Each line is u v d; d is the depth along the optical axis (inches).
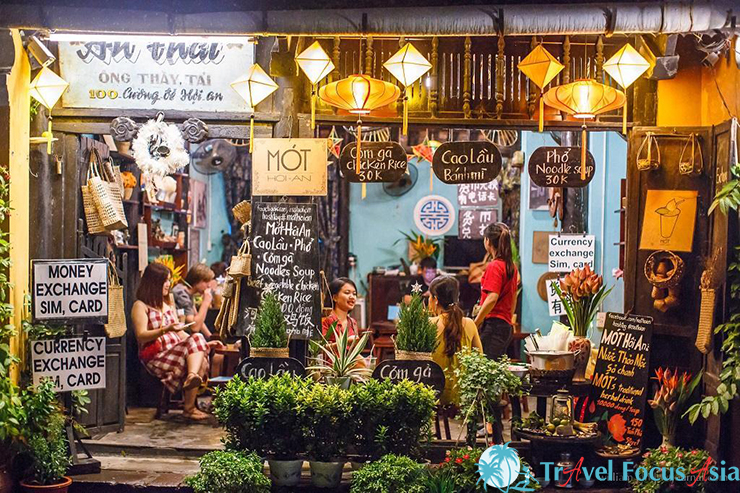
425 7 198.5
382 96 229.3
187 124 248.1
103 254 274.8
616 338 241.3
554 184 249.4
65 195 255.0
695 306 240.1
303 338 246.1
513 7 197.3
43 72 233.6
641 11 196.4
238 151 502.6
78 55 249.8
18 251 237.0
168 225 419.8
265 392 221.3
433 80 250.8
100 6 203.8
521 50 251.4
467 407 225.3
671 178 244.4
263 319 236.7
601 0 195.8
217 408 224.4
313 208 248.2
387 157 249.9
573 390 241.4
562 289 253.1
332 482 223.5
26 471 226.4
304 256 247.9
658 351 245.4
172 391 311.7
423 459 230.8
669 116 249.0
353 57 253.0
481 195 481.4
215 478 210.2
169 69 249.3
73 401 245.9
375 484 207.5
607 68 219.6
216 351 349.7
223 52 248.5
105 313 239.3
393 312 451.2
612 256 353.7
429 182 495.2
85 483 229.8
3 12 203.8
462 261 479.8
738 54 216.5
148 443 266.7
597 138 358.6
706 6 195.3
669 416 232.5
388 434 223.1
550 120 251.3
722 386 216.2
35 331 236.8
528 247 405.7
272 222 248.5
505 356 231.6
